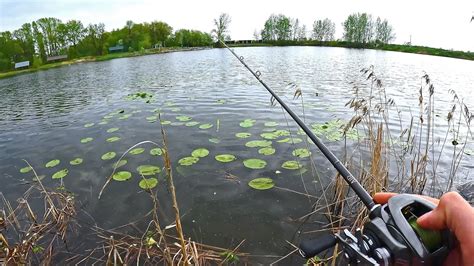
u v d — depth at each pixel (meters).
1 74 28.81
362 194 1.38
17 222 3.31
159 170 4.32
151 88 12.11
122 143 5.45
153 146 5.19
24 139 6.21
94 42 49.59
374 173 3.30
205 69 19.14
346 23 59.16
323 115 6.87
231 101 8.72
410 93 9.80
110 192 3.85
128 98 10.02
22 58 38.31
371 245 0.94
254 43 65.38
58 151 5.31
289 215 3.34
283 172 4.18
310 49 45.50
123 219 3.35
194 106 8.23
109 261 2.60
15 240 3.08
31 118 8.20
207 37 56.19
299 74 15.06
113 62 32.72
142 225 3.24
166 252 2.59
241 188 3.84
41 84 16.98
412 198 1.00
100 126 6.69
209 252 2.80
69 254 2.87
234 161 4.52
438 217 0.87
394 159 4.50
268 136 5.44
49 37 44.91
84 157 4.94
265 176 4.09
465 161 4.43
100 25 50.69
